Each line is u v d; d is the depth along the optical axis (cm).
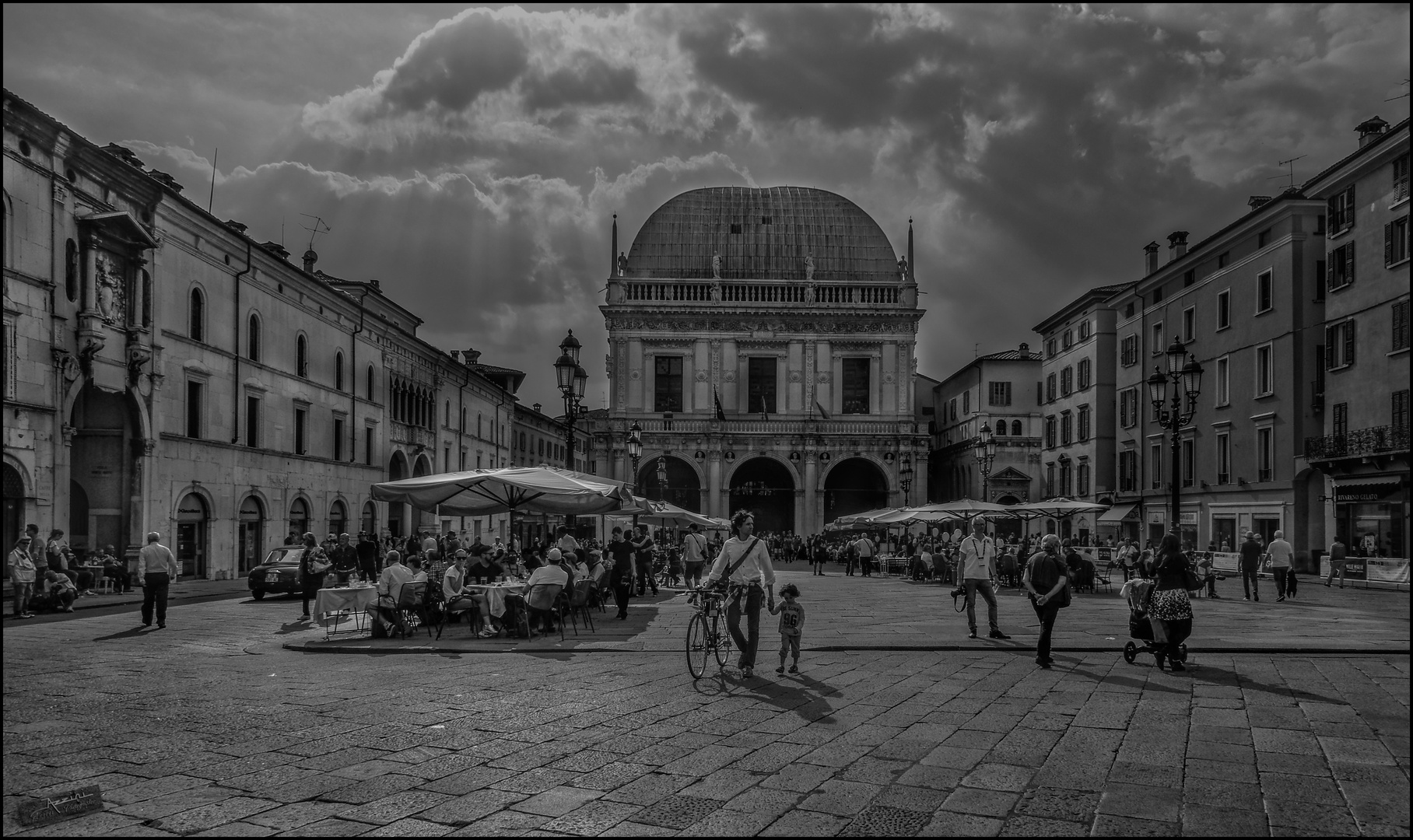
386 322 5184
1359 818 682
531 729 956
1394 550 3456
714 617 1342
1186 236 5306
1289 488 4081
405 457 5462
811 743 897
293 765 822
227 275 3672
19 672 1335
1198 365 2673
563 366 2698
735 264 7881
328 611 1836
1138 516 5462
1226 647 1550
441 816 688
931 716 1016
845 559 6194
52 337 2703
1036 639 1702
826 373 7631
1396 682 1246
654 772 799
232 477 3666
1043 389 7019
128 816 688
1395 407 3422
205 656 1529
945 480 8394
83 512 3073
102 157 2895
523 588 1875
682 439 7356
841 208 8075
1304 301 4078
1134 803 714
